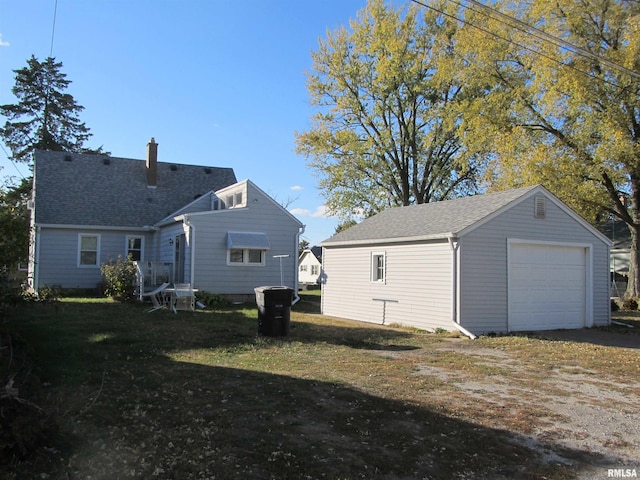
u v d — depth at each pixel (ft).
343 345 34.09
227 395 19.75
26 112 136.46
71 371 22.25
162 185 84.38
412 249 47.83
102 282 67.92
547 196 47.39
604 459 15.39
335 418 17.70
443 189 107.55
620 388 24.11
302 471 13.33
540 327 46.44
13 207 26.48
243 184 67.36
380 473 13.53
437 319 44.14
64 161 80.69
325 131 103.24
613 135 63.26
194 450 14.20
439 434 16.70
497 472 14.07
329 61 102.78
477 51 76.28
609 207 72.74
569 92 67.31
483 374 26.20
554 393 22.84
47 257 69.92
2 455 12.73
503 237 44.62
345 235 59.77
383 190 108.06
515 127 73.56
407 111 102.83
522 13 71.51
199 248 63.10
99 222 72.79
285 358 28.25
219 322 42.63
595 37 65.98
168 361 25.81
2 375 16.75
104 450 13.80
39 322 36.86
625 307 72.64
